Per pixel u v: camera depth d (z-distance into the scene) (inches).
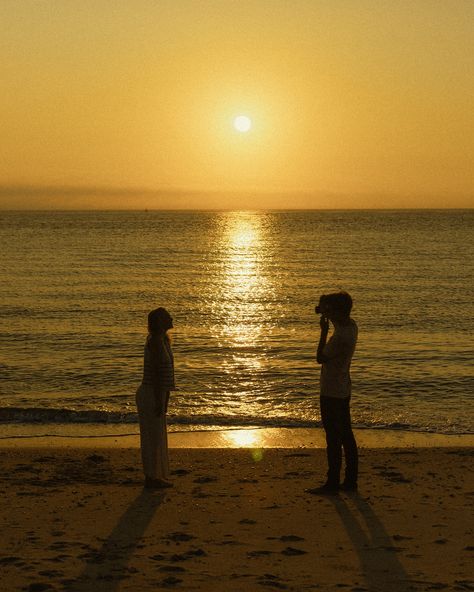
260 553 242.7
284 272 2113.7
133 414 560.7
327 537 262.2
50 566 227.3
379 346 911.7
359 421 555.2
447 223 6860.2
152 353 328.8
